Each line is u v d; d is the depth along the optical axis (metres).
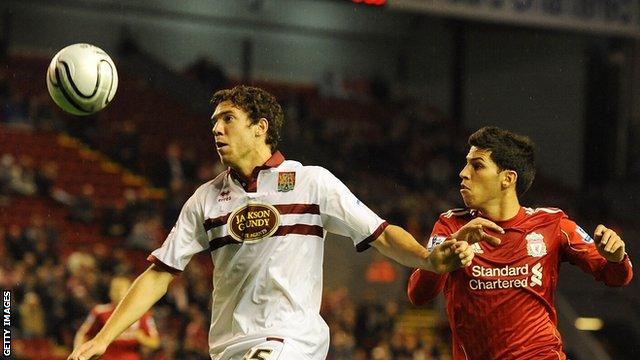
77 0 49.78
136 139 40.59
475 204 8.52
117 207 33.94
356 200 7.66
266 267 7.57
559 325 36.00
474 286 8.36
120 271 26.25
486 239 7.04
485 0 34.06
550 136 50.50
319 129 46.81
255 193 7.69
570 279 38.06
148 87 47.88
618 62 47.88
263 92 7.90
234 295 7.67
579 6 35.66
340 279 34.84
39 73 46.28
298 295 7.57
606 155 48.25
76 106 8.11
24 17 48.50
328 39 55.12
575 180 49.00
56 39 49.41
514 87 52.19
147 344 17.75
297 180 7.70
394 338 28.58
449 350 32.53
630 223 44.31
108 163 39.31
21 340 23.14
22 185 33.38
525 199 45.62
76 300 24.20
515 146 8.52
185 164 38.16
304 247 7.61
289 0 54.03
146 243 31.73
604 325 37.84
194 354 24.16
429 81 55.50
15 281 24.39
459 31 54.03
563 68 49.94
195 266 29.33
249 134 7.75
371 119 52.09
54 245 28.83
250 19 53.47
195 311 25.86
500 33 52.88
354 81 55.25
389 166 45.00
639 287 39.09
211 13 52.66
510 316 8.29
